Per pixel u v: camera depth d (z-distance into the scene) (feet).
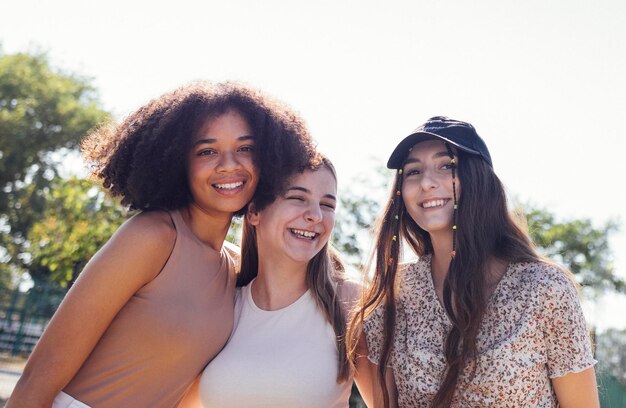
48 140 81.35
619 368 37.86
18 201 78.89
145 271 10.17
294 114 11.69
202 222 11.20
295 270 11.71
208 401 10.92
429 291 10.80
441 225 10.70
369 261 11.75
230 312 11.41
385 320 10.96
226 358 11.03
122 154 10.88
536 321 9.75
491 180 10.80
